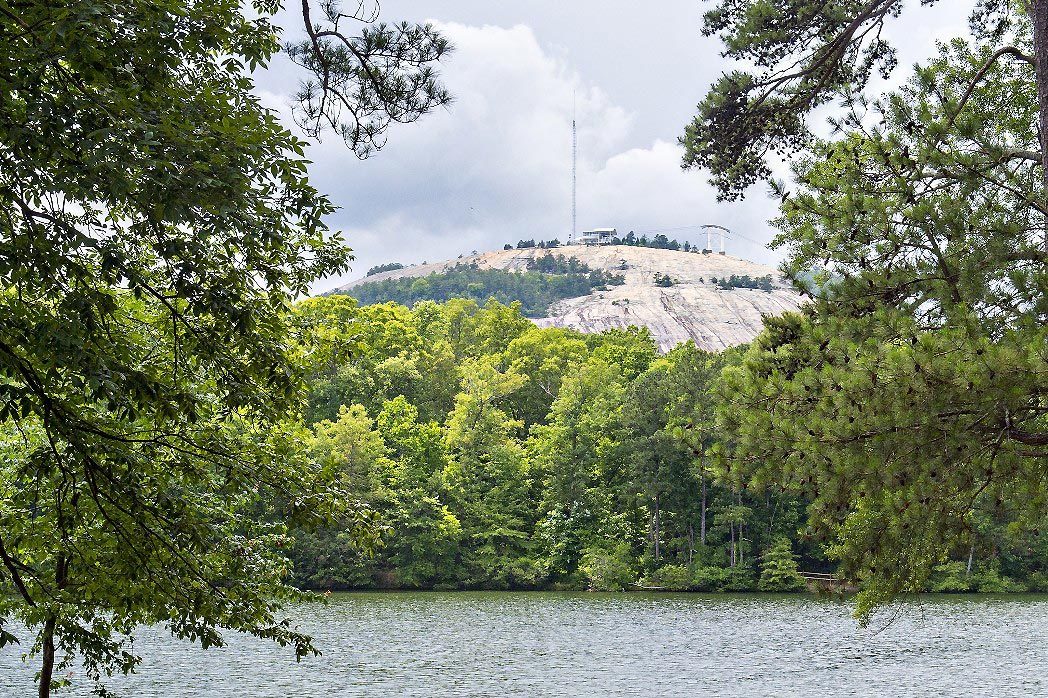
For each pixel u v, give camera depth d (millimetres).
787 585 78000
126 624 14016
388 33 11477
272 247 9406
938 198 12461
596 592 78000
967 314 11453
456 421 88312
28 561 13500
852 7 17422
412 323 126938
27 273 8648
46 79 8781
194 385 12672
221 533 13555
